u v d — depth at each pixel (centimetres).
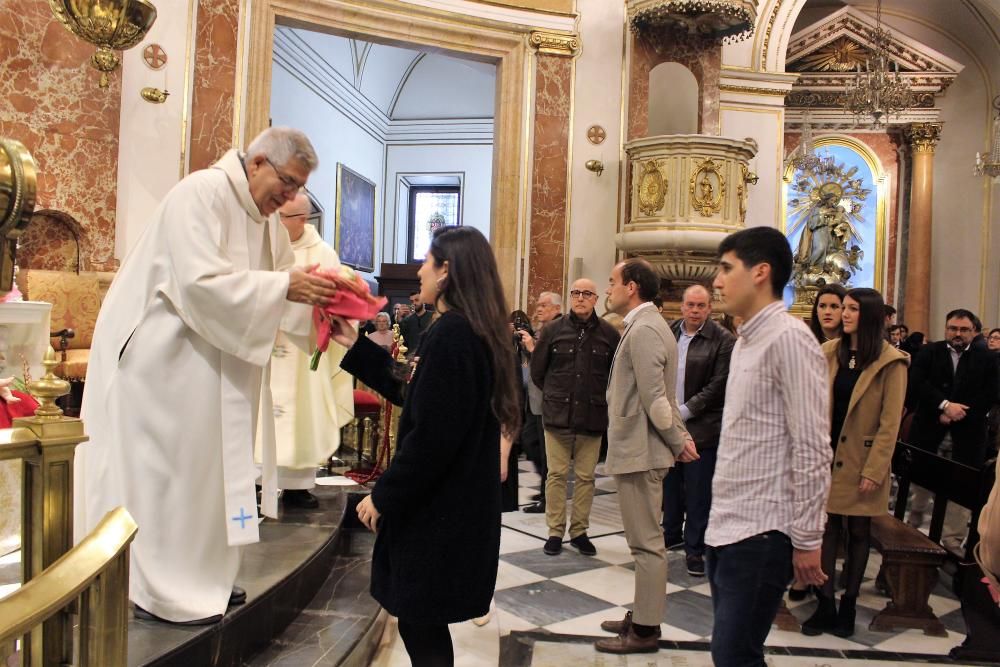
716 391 461
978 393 589
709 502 459
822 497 217
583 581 440
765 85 1056
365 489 471
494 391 228
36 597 135
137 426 251
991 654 346
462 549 220
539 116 930
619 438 341
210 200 260
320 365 420
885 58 1142
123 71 726
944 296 1362
